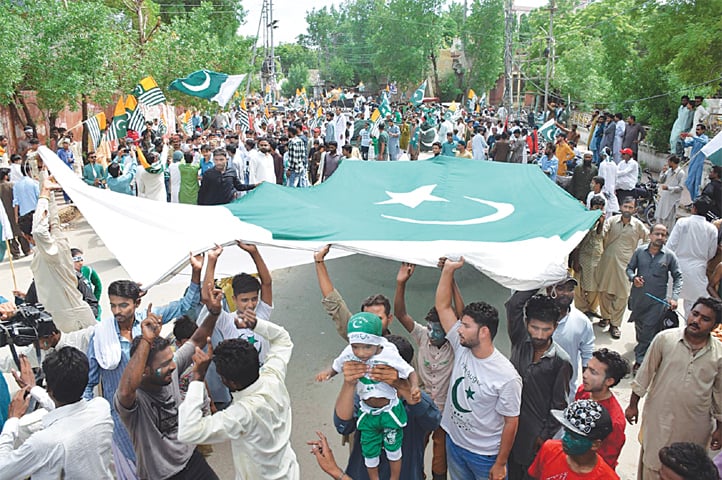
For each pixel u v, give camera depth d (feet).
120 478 12.78
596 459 10.51
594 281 25.39
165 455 12.42
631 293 21.99
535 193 24.67
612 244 24.71
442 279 14.28
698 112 56.54
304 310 27.76
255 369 10.80
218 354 10.62
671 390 13.85
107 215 15.46
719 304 13.15
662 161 69.05
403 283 15.21
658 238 20.79
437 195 24.76
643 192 44.57
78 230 41.42
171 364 12.12
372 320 11.35
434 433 15.21
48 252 17.69
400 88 207.41
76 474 10.30
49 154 15.56
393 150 72.69
